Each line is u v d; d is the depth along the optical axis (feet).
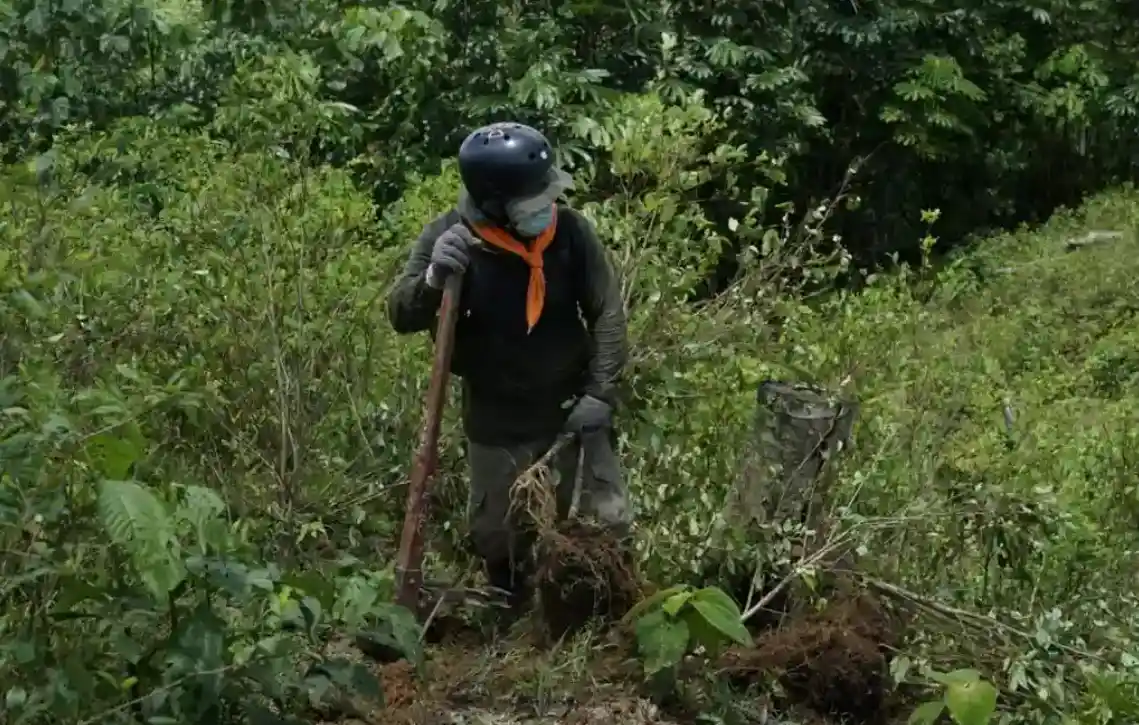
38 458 11.55
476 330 15.16
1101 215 54.08
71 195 22.38
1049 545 18.04
